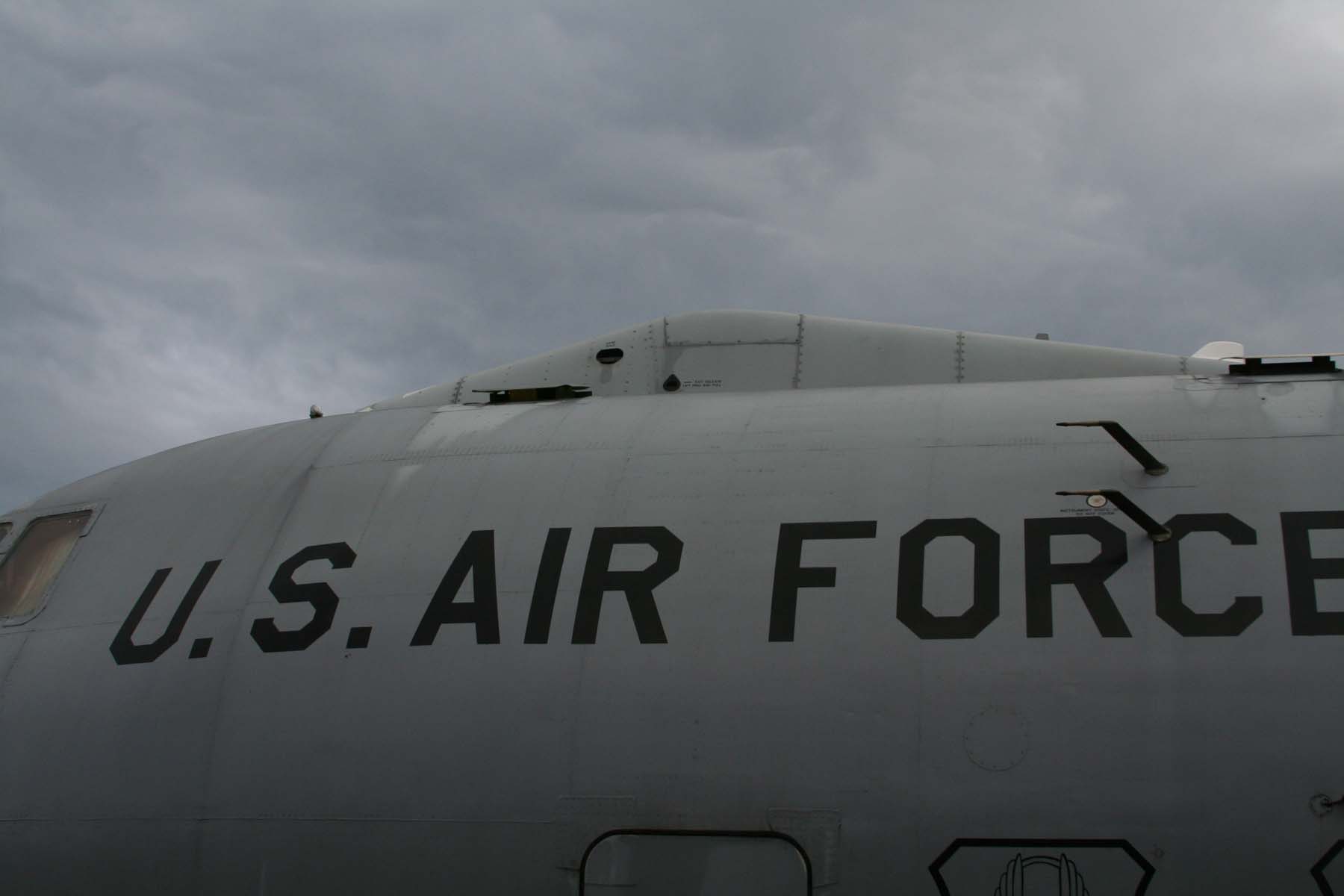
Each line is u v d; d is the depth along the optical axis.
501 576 7.34
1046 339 8.79
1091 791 6.05
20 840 7.51
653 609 6.96
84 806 7.45
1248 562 6.41
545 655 6.97
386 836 6.84
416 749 6.95
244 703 7.37
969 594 6.59
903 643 6.52
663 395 8.72
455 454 8.28
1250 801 5.89
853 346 8.77
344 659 7.30
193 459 9.16
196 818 7.20
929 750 6.27
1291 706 6.00
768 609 6.79
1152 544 6.56
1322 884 5.74
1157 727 6.09
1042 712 6.21
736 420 7.95
